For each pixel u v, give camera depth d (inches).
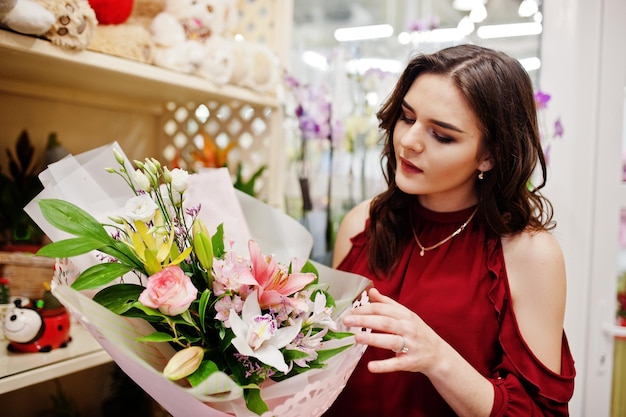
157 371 22.3
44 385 51.0
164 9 48.2
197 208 28.8
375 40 69.9
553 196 59.2
